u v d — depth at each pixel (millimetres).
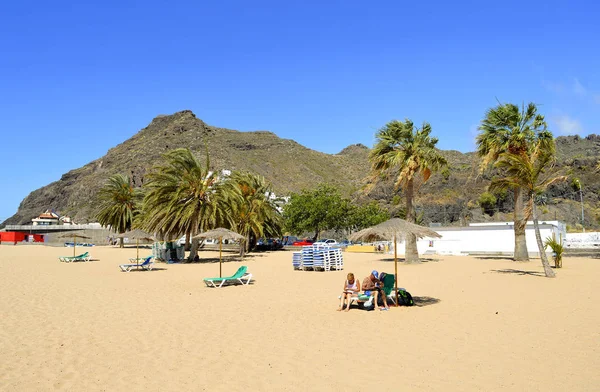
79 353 8297
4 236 88000
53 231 112625
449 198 88375
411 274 22031
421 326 10211
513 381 6461
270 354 8109
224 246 64938
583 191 83375
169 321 11219
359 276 22094
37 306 13656
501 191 28719
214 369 7270
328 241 61875
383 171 30062
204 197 34688
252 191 45469
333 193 67375
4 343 9062
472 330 9688
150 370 7254
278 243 58562
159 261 35594
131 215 61812
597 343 8398
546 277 19719
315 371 7090
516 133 25562
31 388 6488
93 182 195250
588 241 43438
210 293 16453
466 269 24188
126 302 14406
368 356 7875
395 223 13188
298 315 11812
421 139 28641
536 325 10031
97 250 56281
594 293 14711
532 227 38844
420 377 6707
